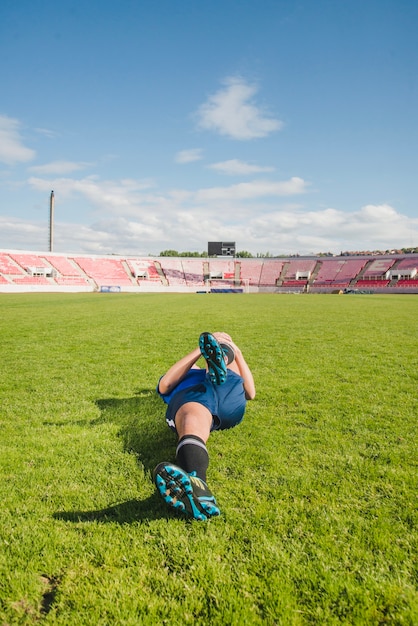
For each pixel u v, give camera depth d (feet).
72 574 6.95
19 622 6.01
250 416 15.33
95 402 17.19
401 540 7.82
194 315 63.62
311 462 11.29
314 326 48.34
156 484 7.79
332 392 18.89
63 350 30.66
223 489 9.70
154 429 13.84
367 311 75.20
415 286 227.40
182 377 11.01
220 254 296.10
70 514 8.69
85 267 258.37
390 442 12.85
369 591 6.55
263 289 272.31
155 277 270.46
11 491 9.62
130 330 43.32
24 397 17.97
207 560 7.20
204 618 6.06
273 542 7.72
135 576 6.88
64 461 11.26
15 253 239.71
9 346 32.48
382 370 23.76
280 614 6.10
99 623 5.97
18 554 7.41
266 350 30.96
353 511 8.82
